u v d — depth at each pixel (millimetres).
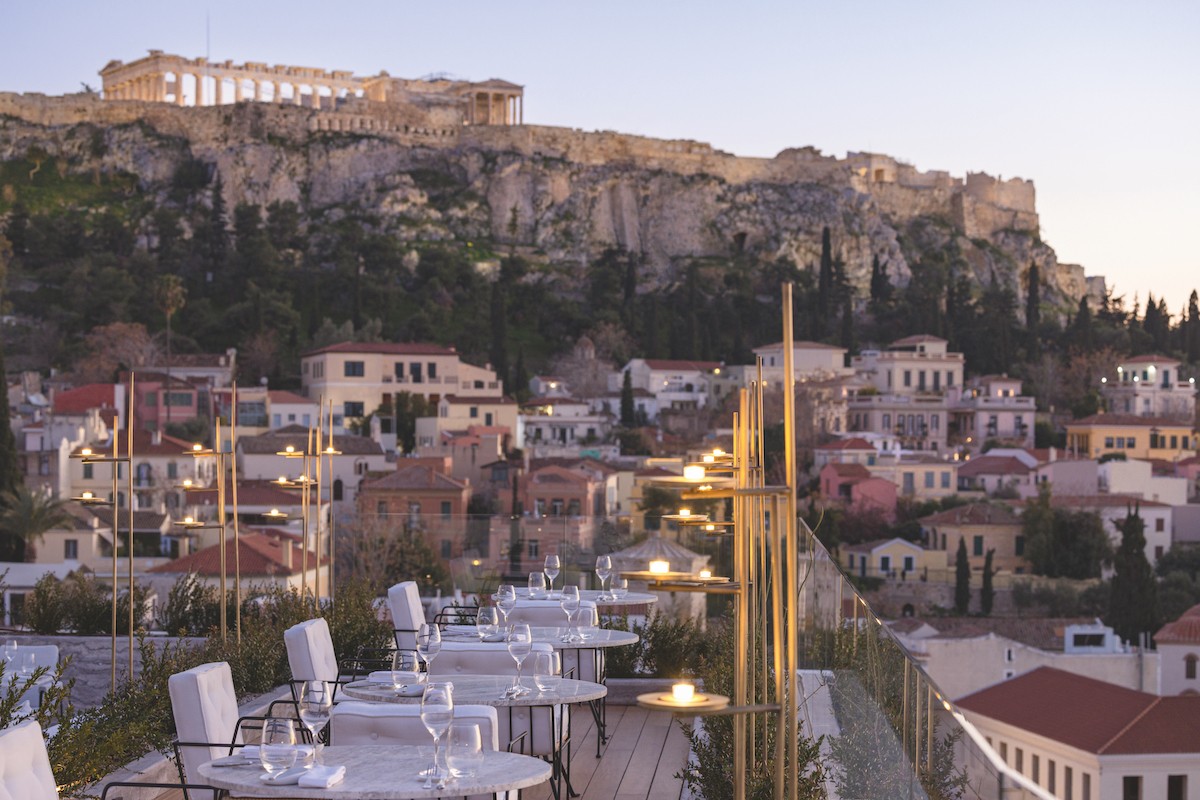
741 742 5484
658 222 162500
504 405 87125
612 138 166500
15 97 155500
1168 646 48406
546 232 156125
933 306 133625
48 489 56750
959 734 3756
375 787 4641
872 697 5367
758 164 172000
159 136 156500
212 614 13969
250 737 8188
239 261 124500
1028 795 3176
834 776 6477
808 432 87500
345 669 10289
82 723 6781
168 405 79312
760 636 8188
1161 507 68688
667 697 4535
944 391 103625
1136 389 111000
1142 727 37125
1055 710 39688
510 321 132875
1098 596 61375
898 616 63469
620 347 125125
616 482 69250
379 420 82188
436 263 132625
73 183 151875
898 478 78375
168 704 8359
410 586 10297
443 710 4805
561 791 7668
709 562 14188
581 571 14742
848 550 67688
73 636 13516
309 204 154125
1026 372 121250
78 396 78688
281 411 84250
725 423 100000
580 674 9867
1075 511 67125
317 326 117750
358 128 160375
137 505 59781
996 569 66500
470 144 162875
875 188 179125
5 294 116188
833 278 150875
